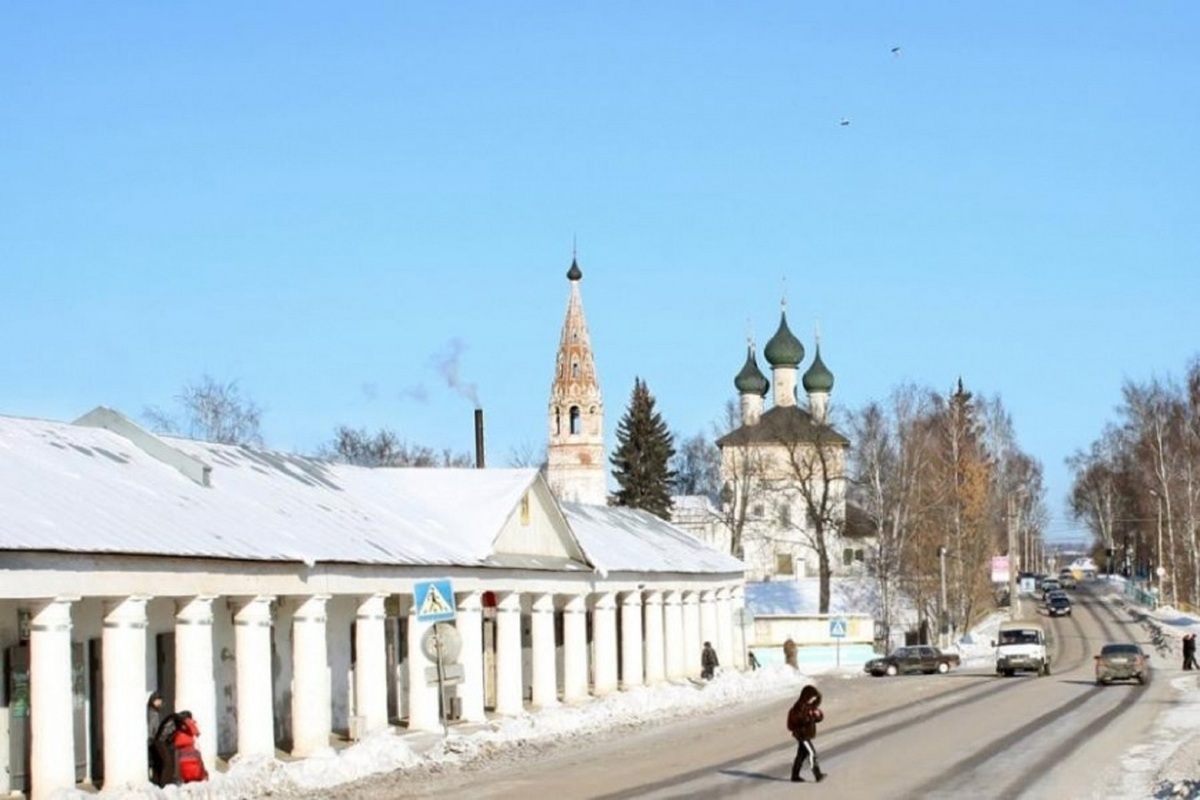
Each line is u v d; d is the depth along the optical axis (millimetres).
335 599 47844
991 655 98812
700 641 79062
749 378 154875
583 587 61219
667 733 49125
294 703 40656
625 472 150625
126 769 32531
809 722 34906
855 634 99250
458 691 50156
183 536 35531
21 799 31062
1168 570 130500
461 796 32844
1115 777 34125
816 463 121500
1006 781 33688
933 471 113938
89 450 39812
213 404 99438
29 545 29609
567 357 127938
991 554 130750
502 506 54656
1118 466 162375
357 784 35281
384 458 138000
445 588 40250
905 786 33125
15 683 32688
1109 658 68688
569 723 50094
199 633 35531
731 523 123375
